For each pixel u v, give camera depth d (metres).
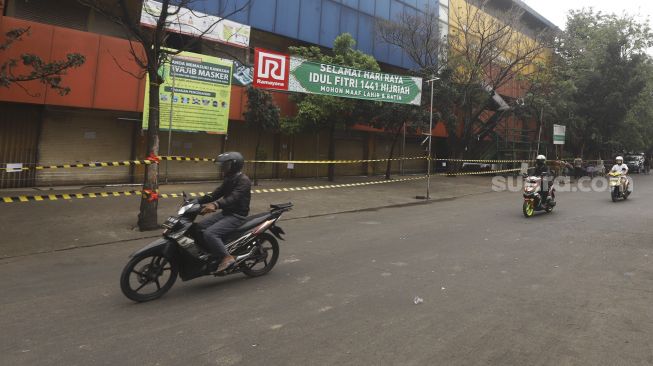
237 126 18.08
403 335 4.07
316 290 5.39
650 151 48.59
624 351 3.78
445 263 6.68
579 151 33.78
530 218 11.24
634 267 6.53
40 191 12.79
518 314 4.60
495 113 27.27
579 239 8.57
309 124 17.36
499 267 6.47
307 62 12.17
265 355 3.66
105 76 13.37
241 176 5.82
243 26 16.81
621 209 13.08
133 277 5.94
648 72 32.62
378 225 10.12
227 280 5.83
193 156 16.86
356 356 3.65
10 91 12.01
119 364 3.50
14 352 3.69
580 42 29.53
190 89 14.91
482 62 22.53
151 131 9.12
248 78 16.72
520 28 24.66
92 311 4.68
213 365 3.49
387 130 20.84
